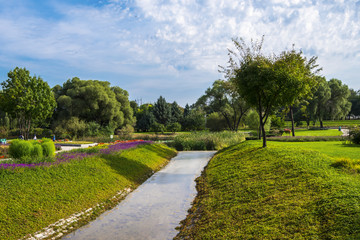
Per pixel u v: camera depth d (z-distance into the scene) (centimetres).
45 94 3900
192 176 1714
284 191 905
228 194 1072
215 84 6091
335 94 6731
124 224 892
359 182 824
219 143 3528
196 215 945
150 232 821
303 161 1214
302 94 1995
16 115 3909
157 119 9000
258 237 638
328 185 830
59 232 805
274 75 1786
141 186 1456
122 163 1697
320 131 5722
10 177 1002
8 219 770
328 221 620
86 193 1101
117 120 6494
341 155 1448
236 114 6456
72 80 6688
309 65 2614
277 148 1775
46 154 1523
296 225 649
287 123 9338
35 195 940
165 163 2292
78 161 1434
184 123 8000
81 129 4625
